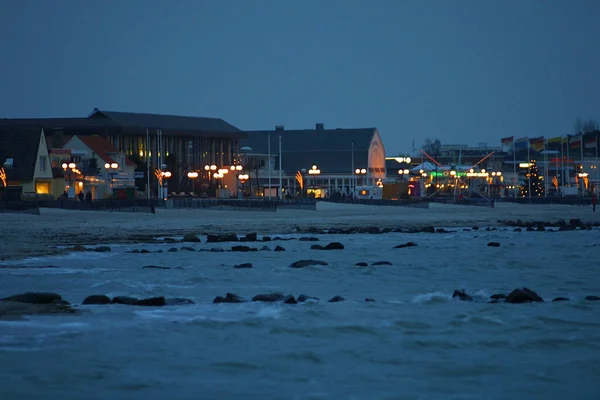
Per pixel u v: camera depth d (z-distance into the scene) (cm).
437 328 5784
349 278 9256
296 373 4503
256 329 5669
